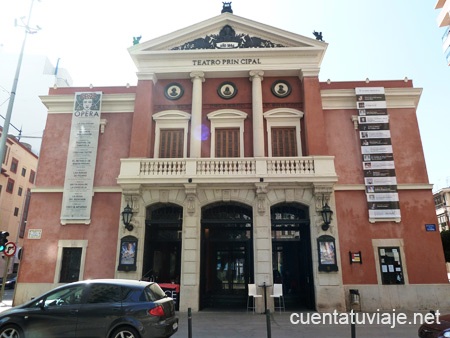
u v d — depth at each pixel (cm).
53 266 1539
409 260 1482
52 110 1767
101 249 1543
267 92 1755
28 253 1559
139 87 1716
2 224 3130
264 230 1485
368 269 1475
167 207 1622
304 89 1688
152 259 1600
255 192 1534
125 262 1473
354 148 1636
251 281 1512
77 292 817
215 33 1797
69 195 1605
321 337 944
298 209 1603
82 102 1723
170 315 826
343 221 1531
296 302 1572
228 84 1778
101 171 1655
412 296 1441
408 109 1681
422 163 1605
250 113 1723
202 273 1519
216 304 1561
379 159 1597
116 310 776
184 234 1499
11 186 3278
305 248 1555
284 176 1499
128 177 1529
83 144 1667
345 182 1588
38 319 781
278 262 1625
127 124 1723
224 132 1706
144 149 1616
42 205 1622
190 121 1711
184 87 1778
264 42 1766
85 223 1576
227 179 1507
